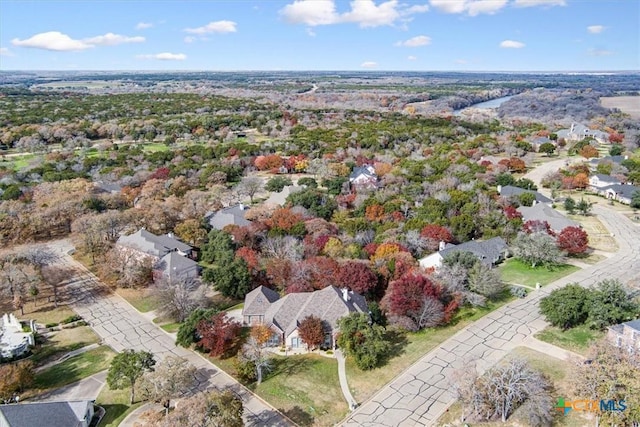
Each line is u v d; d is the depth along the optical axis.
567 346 65.69
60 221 114.69
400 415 54.03
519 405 53.44
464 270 79.75
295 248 91.62
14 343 69.06
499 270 92.00
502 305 78.81
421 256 94.25
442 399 56.41
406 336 70.69
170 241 99.69
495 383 52.47
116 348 70.50
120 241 100.62
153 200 120.75
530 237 95.12
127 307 83.06
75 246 104.00
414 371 61.88
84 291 88.88
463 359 63.66
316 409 55.69
